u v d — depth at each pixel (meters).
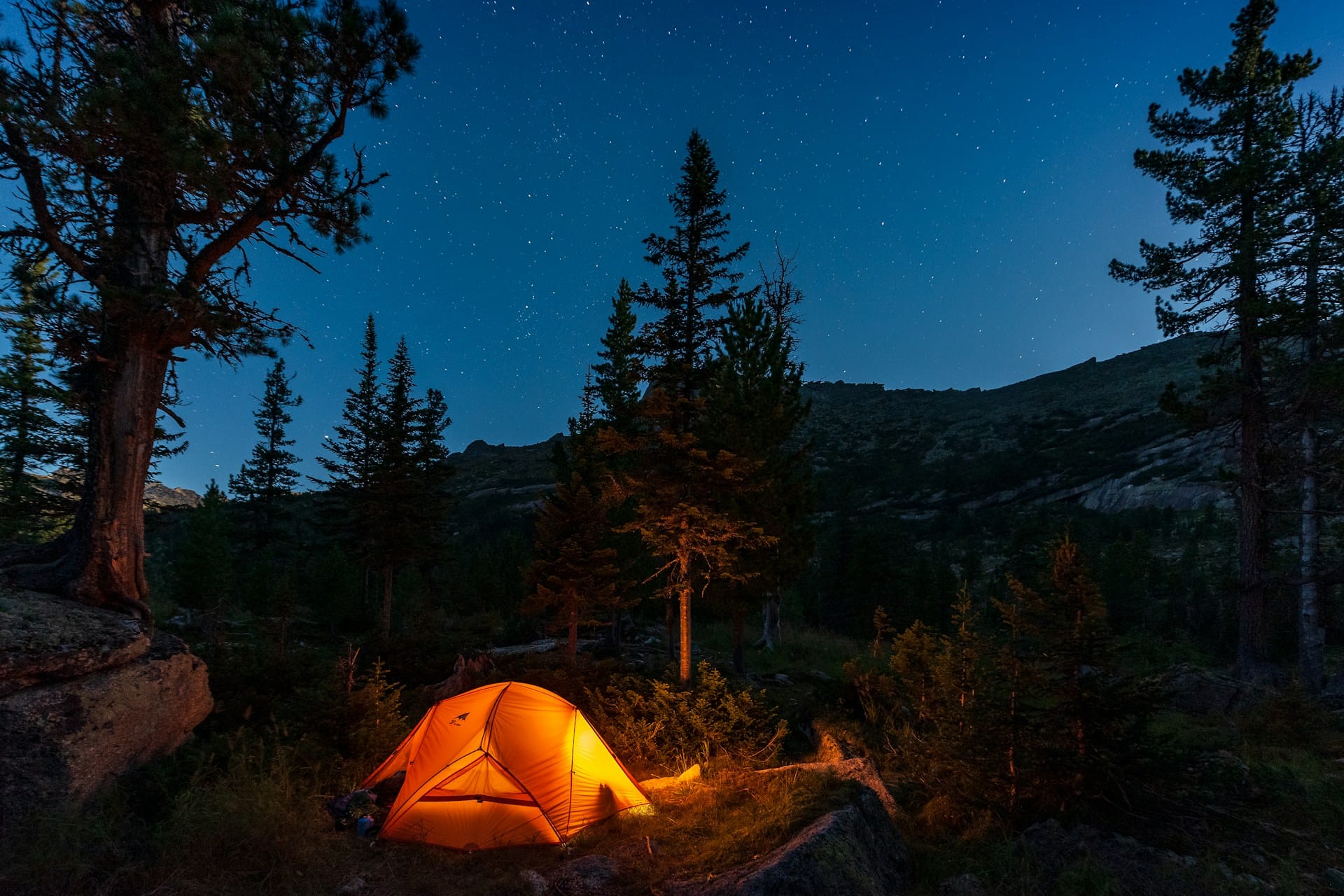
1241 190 18.66
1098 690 7.46
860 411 178.50
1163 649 24.98
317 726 8.85
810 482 20.45
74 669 6.83
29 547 8.50
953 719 8.33
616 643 22.08
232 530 37.41
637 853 6.96
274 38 8.09
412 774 8.06
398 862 6.73
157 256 8.84
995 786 7.70
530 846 7.28
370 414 30.91
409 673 16.64
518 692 8.61
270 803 6.50
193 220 9.00
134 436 8.48
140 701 7.32
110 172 8.22
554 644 21.61
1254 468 18.33
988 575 60.47
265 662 11.33
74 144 7.61
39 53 7.90
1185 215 19.44
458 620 27.62
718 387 16.02
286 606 18.11
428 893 6.18
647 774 9.86
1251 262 17.94
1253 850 6.87
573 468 26.25
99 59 7.46
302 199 9.18
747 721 10.43
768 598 20.67
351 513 30.44
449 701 8.75
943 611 38.72
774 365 20.30
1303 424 18.00
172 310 8.23
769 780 8.12
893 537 48.19
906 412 176.00
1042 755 7.32
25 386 19.33
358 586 33.56
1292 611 24.28
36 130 7.32
